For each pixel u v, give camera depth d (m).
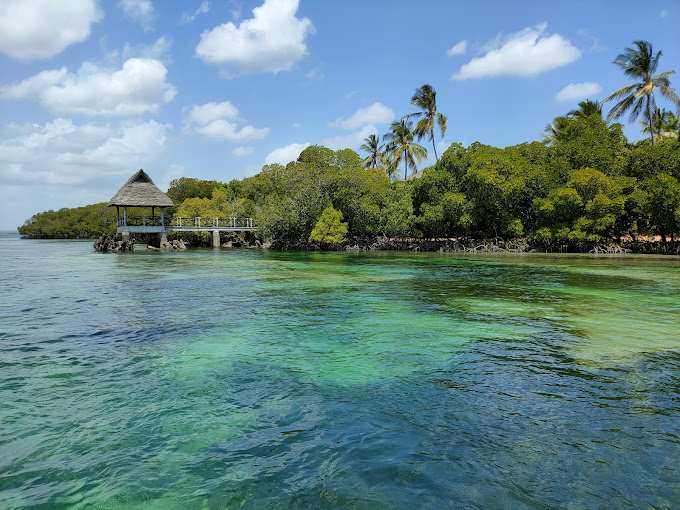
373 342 8.26
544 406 5.18
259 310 11.55
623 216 35.56
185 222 56.97
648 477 3.66
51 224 97.44
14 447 4.22
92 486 3.59
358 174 42.16
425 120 47.22
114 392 5.66
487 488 3.52
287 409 5.12
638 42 34.75
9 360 7.04
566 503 3.31
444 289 15.47
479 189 35.94
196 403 5.30
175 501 3.38
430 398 5.45
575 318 10.47
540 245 37.28
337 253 39.78
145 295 14.16
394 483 3.59
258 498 3.41
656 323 9.86
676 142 33.66
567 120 41.06
